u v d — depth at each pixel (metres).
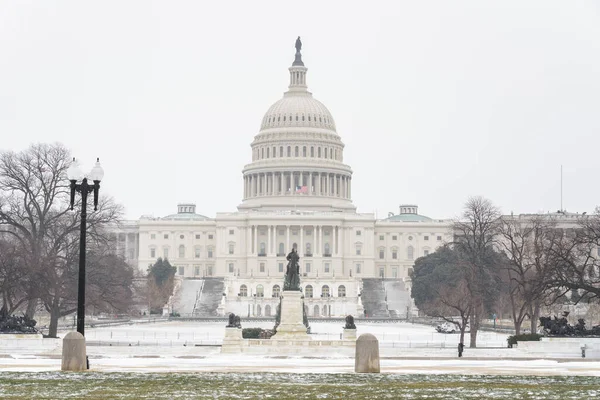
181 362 75.38
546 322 103.12
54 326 118.00
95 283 124.69
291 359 82.81
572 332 101.69
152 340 124.56
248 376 56.31
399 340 132.38
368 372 59.75
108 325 176.88
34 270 112.06
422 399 44.41
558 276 111.75
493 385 50.72
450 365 71.81
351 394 46.19
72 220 131.38
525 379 55.16
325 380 53.53
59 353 91.19
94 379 53.19
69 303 124.06
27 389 47.69
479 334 148.50
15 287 115.56
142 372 59.72
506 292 174.75
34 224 123.50
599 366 70.94
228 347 96.12
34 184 124.75
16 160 125.69
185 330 161.50
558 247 124.31
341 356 89.94
